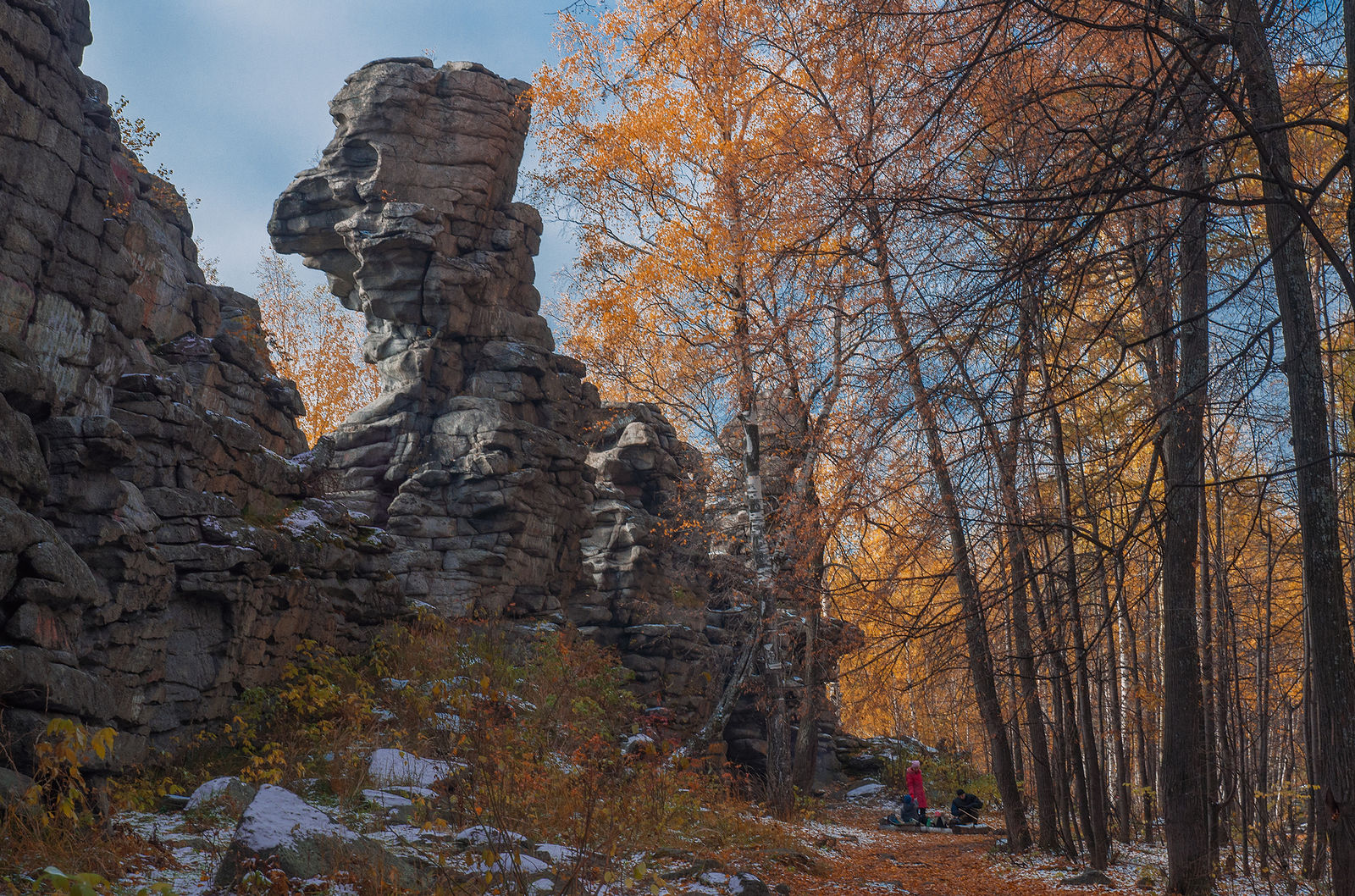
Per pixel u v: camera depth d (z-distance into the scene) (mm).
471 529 20656
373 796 8961
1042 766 14742
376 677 13922
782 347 15141
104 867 5773
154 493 10898
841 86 7293
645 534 24203
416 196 22312
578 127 18828
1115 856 14281
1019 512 9273
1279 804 15125
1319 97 6633
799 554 17703
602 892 7195
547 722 13672
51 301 10172
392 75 22531
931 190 6395
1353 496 10883
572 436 23906
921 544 9828
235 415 15898
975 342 6523
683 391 20578
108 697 7449
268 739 11250
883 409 8023
